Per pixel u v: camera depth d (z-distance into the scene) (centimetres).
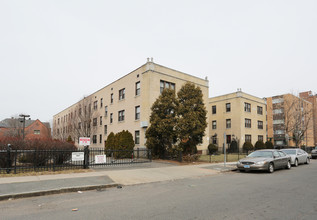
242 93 3578
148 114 2286
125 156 2044
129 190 812
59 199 674
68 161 1355
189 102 1772
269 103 4872
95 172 1157
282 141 4606
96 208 576
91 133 3212
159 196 711
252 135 3669
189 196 708
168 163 1664
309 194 729
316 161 2189
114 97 3020
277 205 598
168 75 2514
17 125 4475
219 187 858
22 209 569
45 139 1357
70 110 4531
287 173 1276
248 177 1123
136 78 2561
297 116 3619
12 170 1106
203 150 2822
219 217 501
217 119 3803
